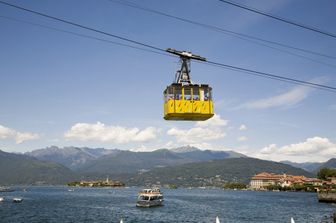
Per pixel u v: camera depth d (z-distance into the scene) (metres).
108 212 158.62
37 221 124.12
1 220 127.19
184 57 32.78
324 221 116.31
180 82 35.56
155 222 120.75
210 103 35.69
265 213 149.12
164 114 36.53
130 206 197.00
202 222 120.56
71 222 121.06
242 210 165.75
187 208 181.62
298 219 124.25
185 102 35.22
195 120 37.62
